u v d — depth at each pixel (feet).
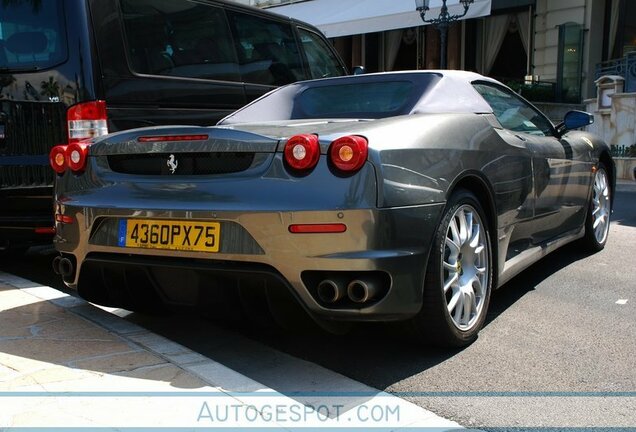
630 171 36.19
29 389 8.29
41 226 14.85
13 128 15.02
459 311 10.20
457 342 10.23
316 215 8.53
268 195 8.84
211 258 9.16
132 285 10.59
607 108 39.24
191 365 9.16
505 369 9.68
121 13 14.88
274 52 19.66
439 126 10.29
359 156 8.55
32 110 14.74
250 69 18.51
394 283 8.75
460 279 10.32
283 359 10.25
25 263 17.67
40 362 9.21
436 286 9.47
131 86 14.87
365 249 8.52
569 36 47.42
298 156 8.73
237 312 9.78
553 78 49.52
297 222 8.59
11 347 9.81
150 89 15.28
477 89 12.85
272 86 19.31
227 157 9.41
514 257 12.66
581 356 10.17
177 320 12.23
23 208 15.03
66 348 9.78
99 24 14.37
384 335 11.27
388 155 8.88
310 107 12.85
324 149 8.77
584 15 47.47
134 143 10.18
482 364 9.87
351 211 8.47
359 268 8.50
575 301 13.15
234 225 9.01
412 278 8.97
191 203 9.33
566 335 11.13
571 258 17.07
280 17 20.15
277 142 9.02
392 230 8.69
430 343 10.21
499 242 11.50
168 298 10.19
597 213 17.51
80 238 10.57
